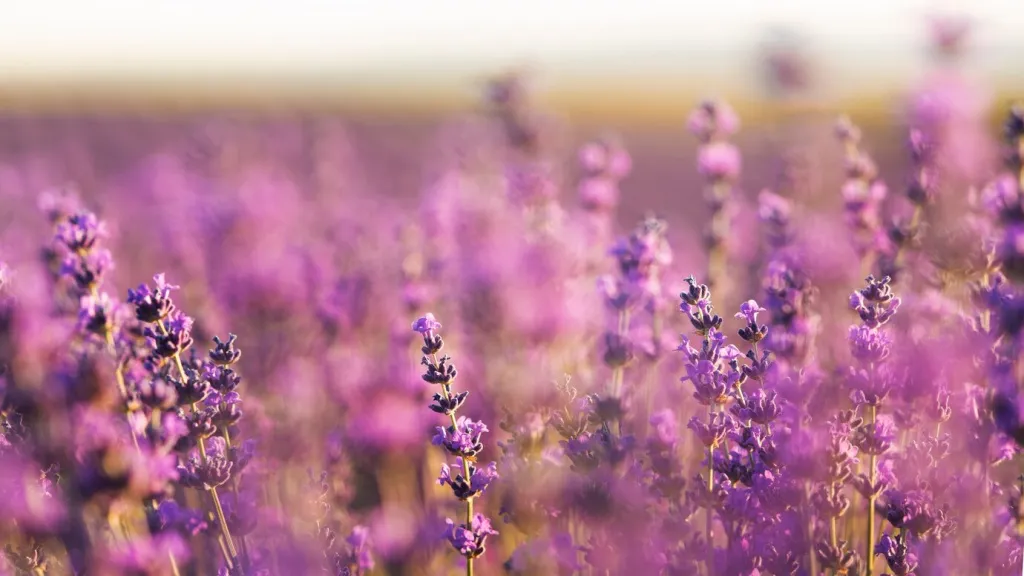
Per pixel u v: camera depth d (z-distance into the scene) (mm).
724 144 1322
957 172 1164
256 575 1052
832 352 1125
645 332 1144
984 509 1039
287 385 1217
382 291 1275
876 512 1053
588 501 1054
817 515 1041
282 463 1149
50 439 1078
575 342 1238
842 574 1033
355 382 1201
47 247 1158
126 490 1023
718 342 1040
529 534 1070
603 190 1336
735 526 1049
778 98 1736
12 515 1064
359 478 1184
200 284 1470
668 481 1060
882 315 1039
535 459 1071
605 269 1314
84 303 1071
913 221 1153
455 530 1036
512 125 1706
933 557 1031
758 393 1033
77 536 1075
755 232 1563
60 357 1127
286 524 1103
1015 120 1120
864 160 1220
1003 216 1110
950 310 1114
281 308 1280
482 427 1035
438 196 1554
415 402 1192
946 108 1202
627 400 1095
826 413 1058
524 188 1350
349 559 1078
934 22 1238
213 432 1040
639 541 1052
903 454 1049
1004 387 1038
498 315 1236
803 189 1561
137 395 1041
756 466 1039
